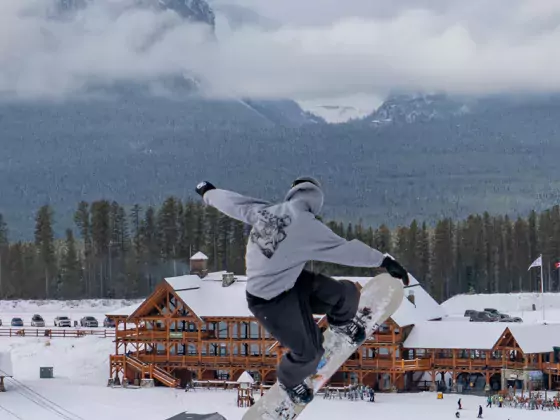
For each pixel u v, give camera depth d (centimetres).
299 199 975
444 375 10988
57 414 9388
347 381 10556
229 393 10431
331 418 8956
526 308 16900
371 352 10662
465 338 10594
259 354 10944
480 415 8981
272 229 960
